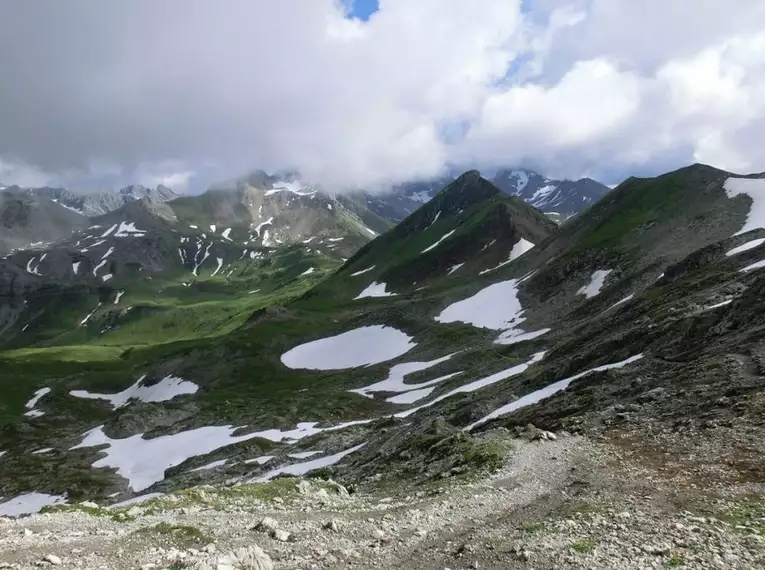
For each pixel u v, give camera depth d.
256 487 34.34
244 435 113.19
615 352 62.38
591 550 16.97
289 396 139.00
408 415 88.81
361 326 182.62
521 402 60.31
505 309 159.88
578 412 46.44
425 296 197.25
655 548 16.53
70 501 96.81
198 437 118.94
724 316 53.19
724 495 21.58
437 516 24.28
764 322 46.47
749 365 39.81
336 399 125.06
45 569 16.52
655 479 25.30
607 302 121.44
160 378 185.62
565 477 28.39
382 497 32.62
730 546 16.28
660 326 61.62
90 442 133.12
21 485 108.44
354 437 84.75
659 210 165.25
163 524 22.53
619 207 183.62
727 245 93.56
